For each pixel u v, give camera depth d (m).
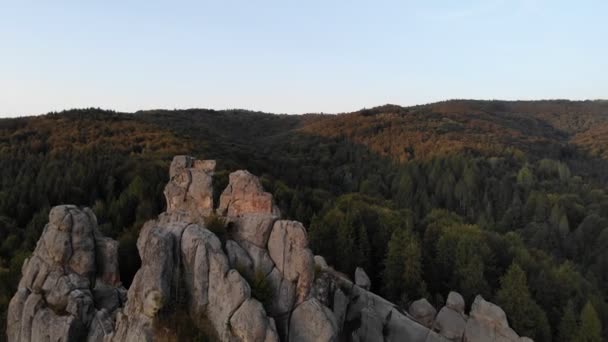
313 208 127.62
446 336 60.75
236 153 184.00
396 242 74.00
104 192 125.44
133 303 39.62
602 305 76.31
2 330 53.34
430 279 77.06
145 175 128.62
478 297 62.28
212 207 53.97
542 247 115.12
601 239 112.56
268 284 40.12
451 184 165.12
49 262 47.34
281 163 197.50
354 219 89.50
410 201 153.62
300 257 41.06
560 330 67.25
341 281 58.66
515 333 59.22
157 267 38.56
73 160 141.88
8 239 92.81
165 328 37.34
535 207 139.25
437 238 92.31
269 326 36.72
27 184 117.56
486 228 122.38
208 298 38.84
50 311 44.59
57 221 48.09
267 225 43.38
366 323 54.75
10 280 64.31
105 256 50.78
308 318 39.59
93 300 46.81
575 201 144.12
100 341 42.69
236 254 41.62
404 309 64.06
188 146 171.12
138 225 76.06
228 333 36.69
